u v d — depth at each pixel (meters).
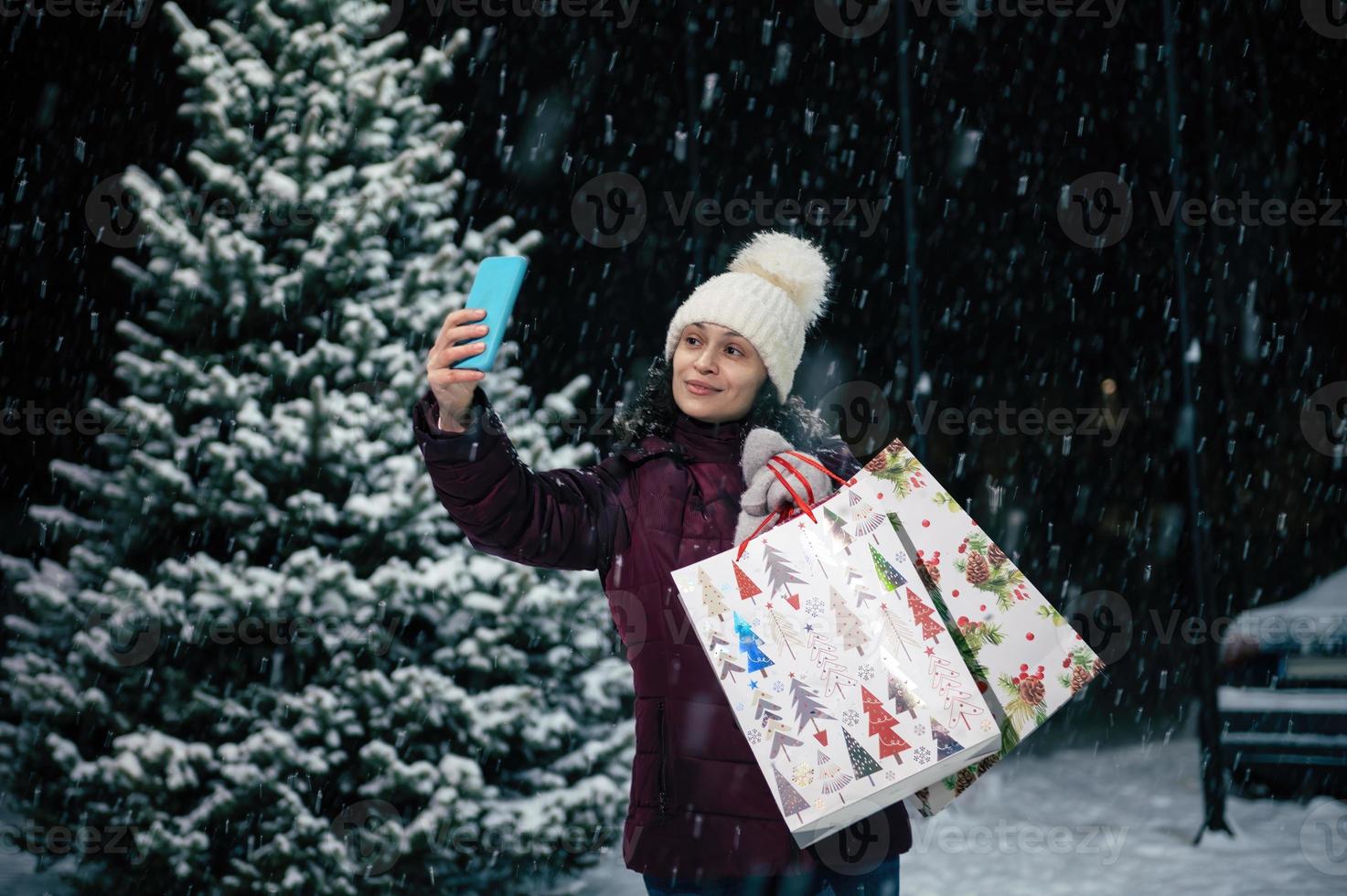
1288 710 7.70
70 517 5.76
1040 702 2.60
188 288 5.54
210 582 5.14
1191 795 8.05
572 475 2.82
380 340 5.67
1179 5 11.47
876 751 2.39
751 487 2.74
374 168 5.92
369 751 5.17
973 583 2.64
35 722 5.47
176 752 5.10
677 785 2.62
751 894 2.65
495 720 5.34
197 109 5.79
